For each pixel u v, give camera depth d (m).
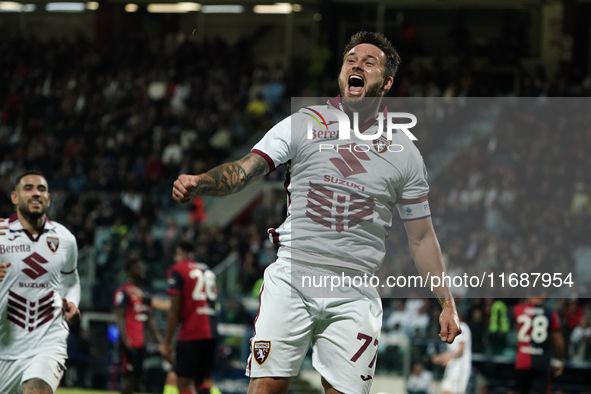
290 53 28.59
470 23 26.53
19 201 5.64
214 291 9.07
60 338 5.70
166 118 23.34
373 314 3.61
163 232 19.34
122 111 24.27
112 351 14.26
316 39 28.22
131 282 10.76
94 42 29.25
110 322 14.54
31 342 5.59
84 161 22.25
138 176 21.30
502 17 26.20
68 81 26.16
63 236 5.82
